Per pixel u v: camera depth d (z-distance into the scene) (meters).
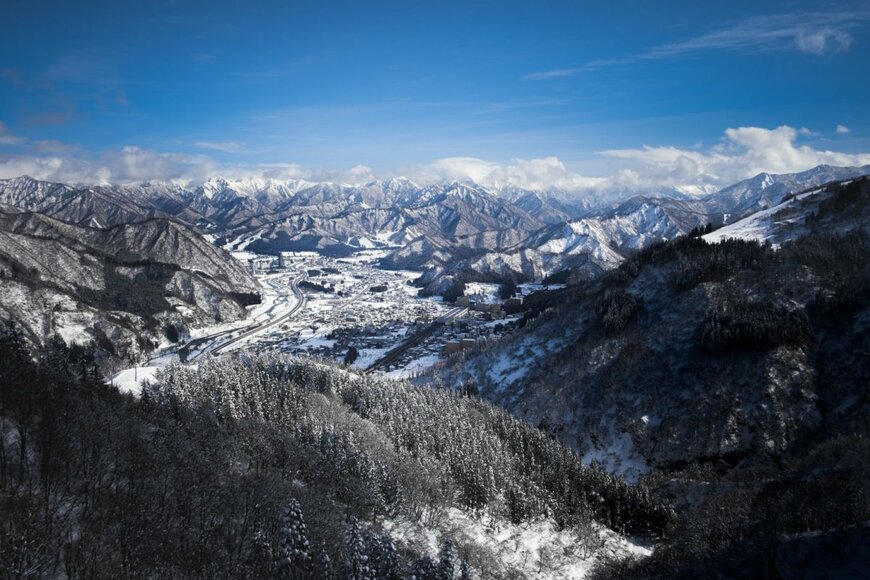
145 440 112.56
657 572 98.06
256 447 127.12
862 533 79.12
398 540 101.00
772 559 83.81
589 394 173.25
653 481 138.50
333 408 161.50
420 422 152.00
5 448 87.44
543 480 134.12
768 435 139.00
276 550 85.00
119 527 80.19
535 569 106.12
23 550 65.62
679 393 157.50
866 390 137.50
